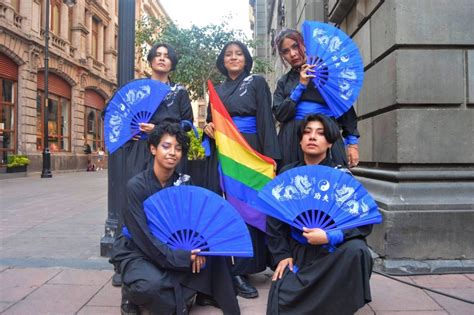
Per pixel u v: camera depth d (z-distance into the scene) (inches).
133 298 97.3
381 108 163.6
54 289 125.7
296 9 395.2
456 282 130.7
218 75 433.1
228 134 122.0
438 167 151.1
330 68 118.3
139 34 465.1
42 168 732.0
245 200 120.1
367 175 176.2
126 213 100.7
